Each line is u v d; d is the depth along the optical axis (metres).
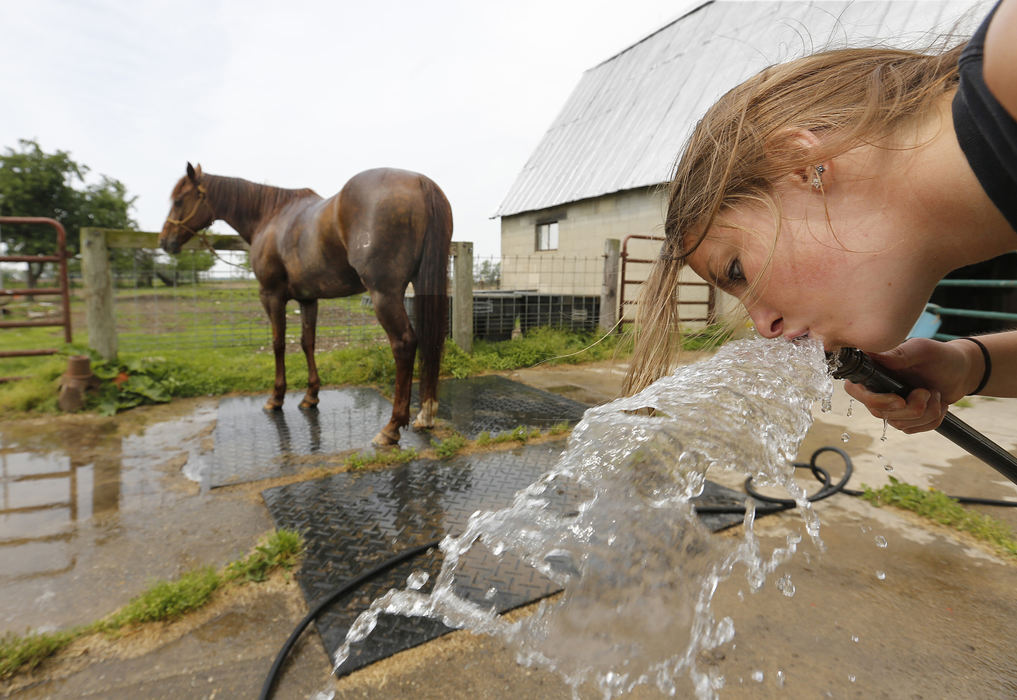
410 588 1.70
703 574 0.78
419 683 1.33
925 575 1.78
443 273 3.12
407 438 3.30
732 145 0.55
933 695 1.28
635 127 10.02
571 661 0.85
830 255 0.48
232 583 1.76
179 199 3.82
